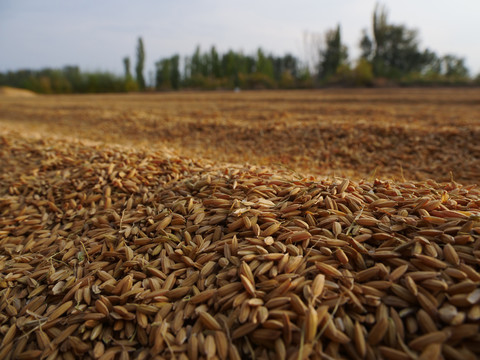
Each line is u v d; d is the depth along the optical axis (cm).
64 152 24
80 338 9
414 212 11
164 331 9
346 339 8
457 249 9
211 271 10
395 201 12
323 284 9
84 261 12
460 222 10
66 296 10
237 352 8
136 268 11
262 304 9
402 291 9
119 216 14
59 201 17
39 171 22
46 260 13
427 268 9
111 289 10
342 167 30
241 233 11
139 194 17
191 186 15
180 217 13
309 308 8
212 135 43
